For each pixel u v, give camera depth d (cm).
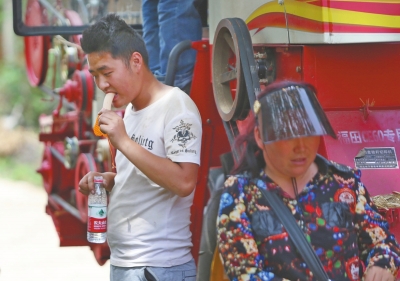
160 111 623
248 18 801
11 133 3103
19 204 2253
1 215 2088
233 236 484
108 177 670
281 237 477
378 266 489
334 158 668
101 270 1466
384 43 695
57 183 1280
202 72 851
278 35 726
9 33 3453
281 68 747
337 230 483
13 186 2586
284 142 475
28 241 1759
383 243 499
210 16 888
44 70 1331
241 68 691
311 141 477
